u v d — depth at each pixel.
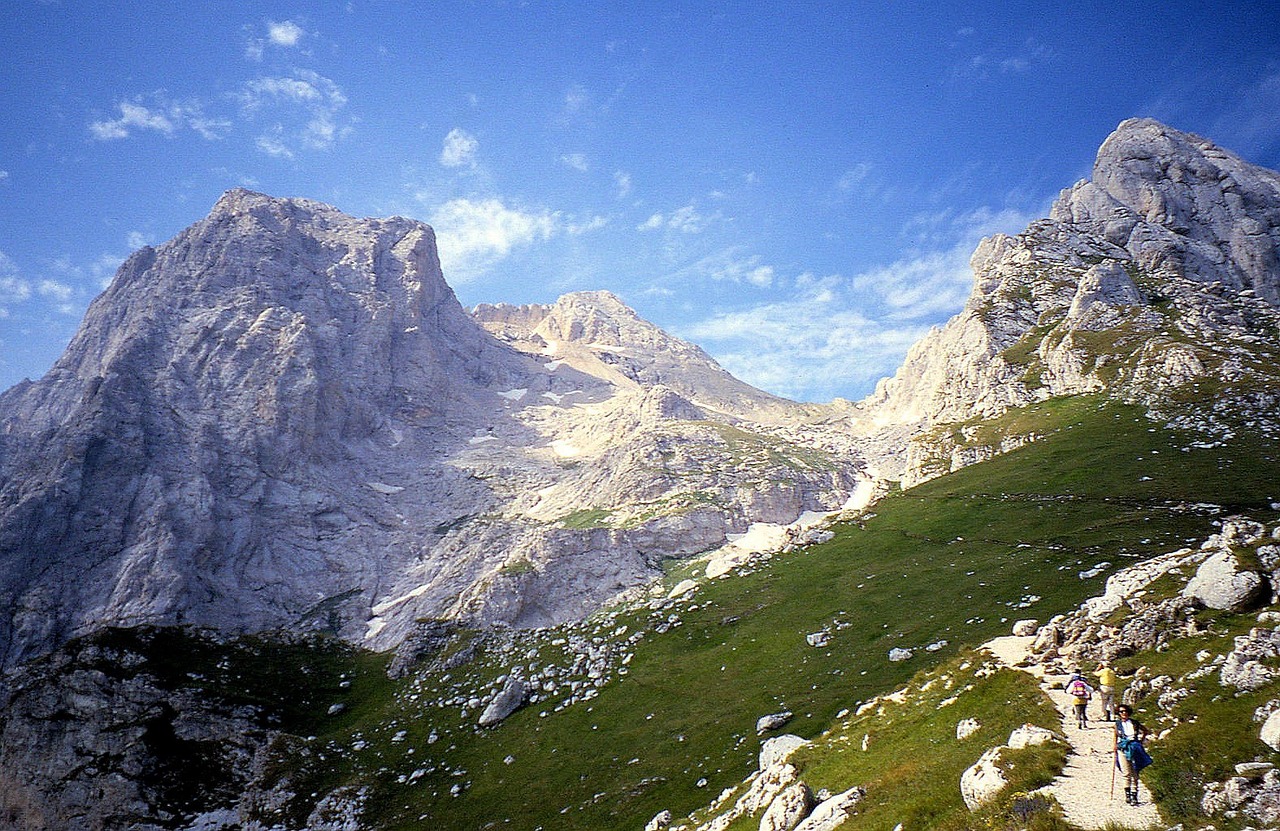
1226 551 38.34
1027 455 150.12
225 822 96.62
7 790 109.88
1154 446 130.75
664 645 113.06
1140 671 34.03
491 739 99.25
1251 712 25.86
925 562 111.94
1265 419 127.25
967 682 42.28
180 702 118.44
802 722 71.00
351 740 110.81
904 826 30.14
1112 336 189.75
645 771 75.38
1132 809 23.77
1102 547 95.00
